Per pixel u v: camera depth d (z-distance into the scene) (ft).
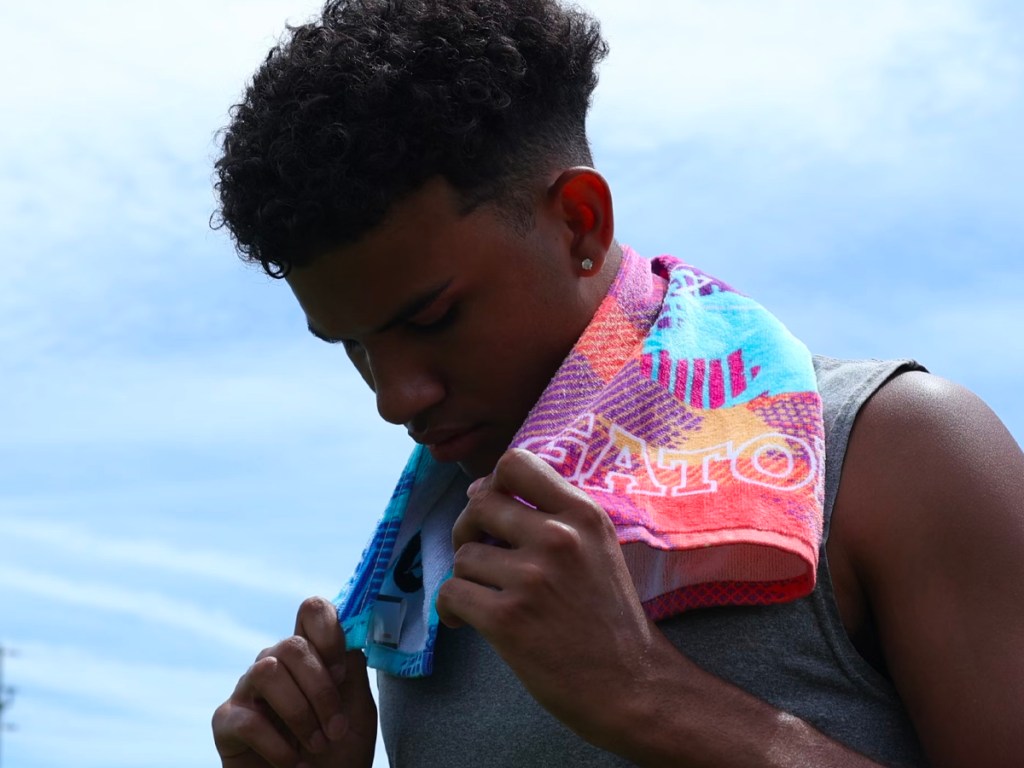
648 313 4.91
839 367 4.71
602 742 3.93
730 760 3.89
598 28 5.12
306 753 4.91
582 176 4.66
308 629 4.93
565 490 4.06
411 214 4.34
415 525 5.20
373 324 4.44
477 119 4.43
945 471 4.23
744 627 4.26
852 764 3.95
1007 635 4.03
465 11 4.61
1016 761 3.89
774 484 4.25
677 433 4.49
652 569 4.31
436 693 4.73
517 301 4.54
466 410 4.62
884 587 4.22
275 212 4.33
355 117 4.31
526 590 3.92
